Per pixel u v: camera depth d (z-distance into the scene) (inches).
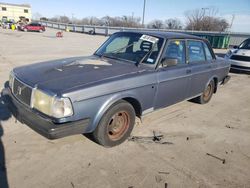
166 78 152.9
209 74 206.5
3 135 139.3
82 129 114.0
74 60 157.8
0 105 180.9
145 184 107.2
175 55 165.9
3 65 337.1
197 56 193.8
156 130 160.6
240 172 121.5
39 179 104.9
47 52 524.7
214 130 168.6
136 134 152.3
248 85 328.2
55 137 105.6
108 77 125.1
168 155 131.3
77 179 106.7
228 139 156.4
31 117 111.9
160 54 152.0
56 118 104.6
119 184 105.8
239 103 239.9
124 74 132.3
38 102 110.1
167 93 159.2
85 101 110.9
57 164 115.9
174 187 106.6
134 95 133.4
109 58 162.1
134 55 155.9
